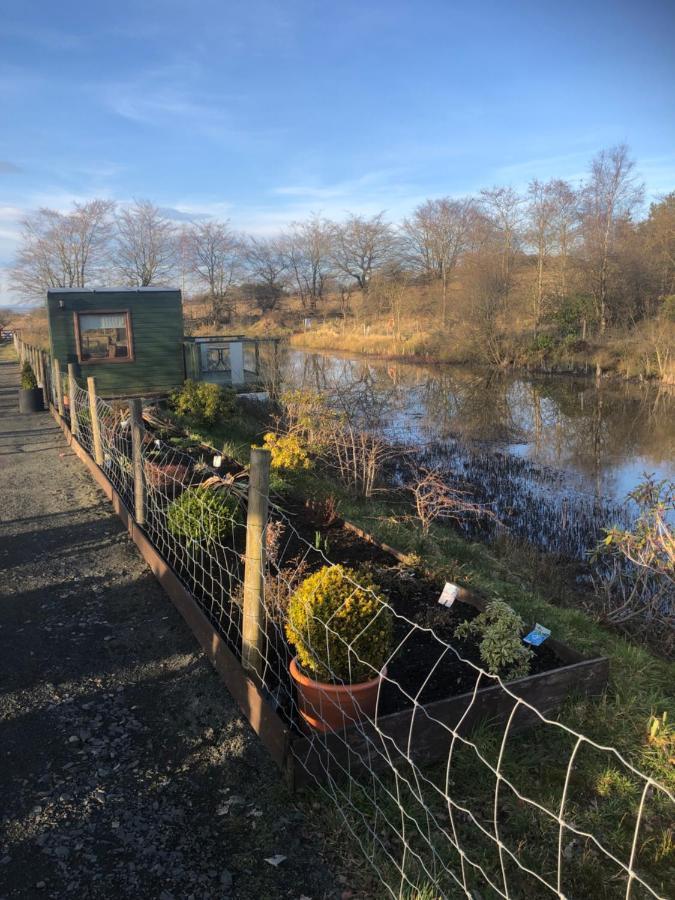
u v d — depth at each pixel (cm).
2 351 3875
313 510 666
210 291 6122
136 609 450
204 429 1191
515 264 3197
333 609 284
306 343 4475
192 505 514
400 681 333
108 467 770
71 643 405
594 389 2266
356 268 6400
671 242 2916
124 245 5184
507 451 1377
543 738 312
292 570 465
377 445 1021
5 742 309
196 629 405
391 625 292
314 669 283
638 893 229
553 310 3020
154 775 287
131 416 566
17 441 1091
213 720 325
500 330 3023
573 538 843
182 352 1664
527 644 375
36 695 348
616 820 264
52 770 290
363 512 775
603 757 300
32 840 250
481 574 591
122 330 1612
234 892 229
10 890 228
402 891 223
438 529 795
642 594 571
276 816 263
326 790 270
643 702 345
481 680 332
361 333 4312
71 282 4888
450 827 255
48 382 1484
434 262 5031
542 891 229
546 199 3067
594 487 1101
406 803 264
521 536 845
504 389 2267
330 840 251
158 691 351
